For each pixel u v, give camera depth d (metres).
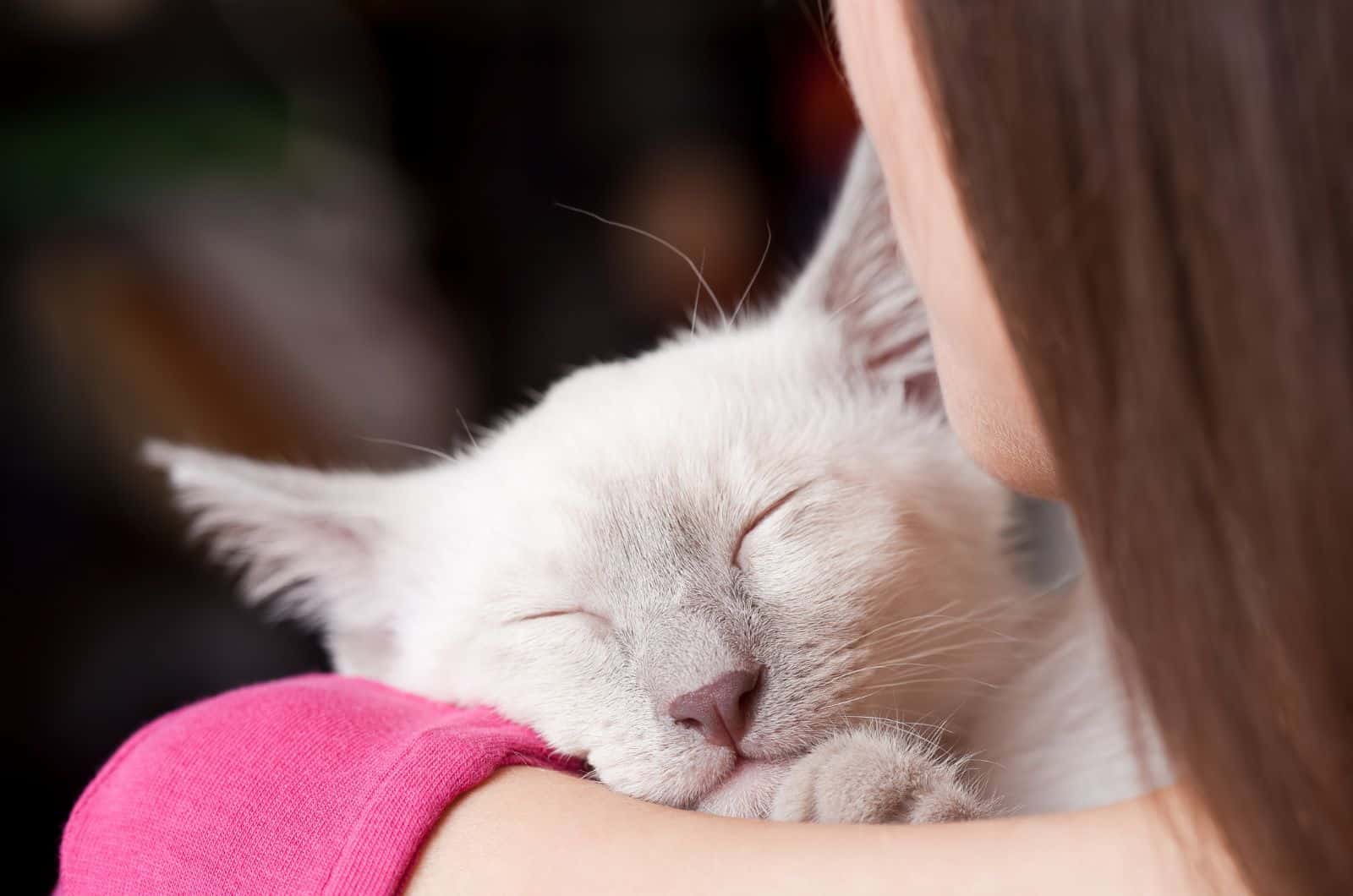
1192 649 0.18
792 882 0.21
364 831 0.23
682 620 0.28
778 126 0.81
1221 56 0.16
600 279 0.82
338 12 0.79
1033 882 0.20
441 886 0.22
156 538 0.68
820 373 0.32
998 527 0.31
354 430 0.74
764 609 0.28
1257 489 0.17
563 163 0.83
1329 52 0.16
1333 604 0.17
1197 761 0.19
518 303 0.82
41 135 0.71
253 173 0.76
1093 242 0.18
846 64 0.22
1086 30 0.17
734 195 0.81
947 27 0.19
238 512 0.33
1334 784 0.18
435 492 0.33
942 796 0.25
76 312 0.70
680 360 0.32
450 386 0.79
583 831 0.22
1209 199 0.17
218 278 0.73
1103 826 0.20
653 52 0.82
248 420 0.72
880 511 0.29
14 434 0.68
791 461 0.29
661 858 0.21
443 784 0.23
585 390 0.32
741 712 0.27
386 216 0.80
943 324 0.22
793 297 0.34
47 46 0.71
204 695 0.66
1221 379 0.17
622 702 0.28
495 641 0.29
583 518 0.29
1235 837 0.19
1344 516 0.17
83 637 0.66
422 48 0.81
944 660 0.29
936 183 0.21
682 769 0.27
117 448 0.69
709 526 0.29
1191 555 0.18
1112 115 0.17
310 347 0.75
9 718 0.64
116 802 0.24
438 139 0.82
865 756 0.26
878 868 0.20
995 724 0.29
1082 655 0.29
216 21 0.75
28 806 0.62
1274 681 0.18
